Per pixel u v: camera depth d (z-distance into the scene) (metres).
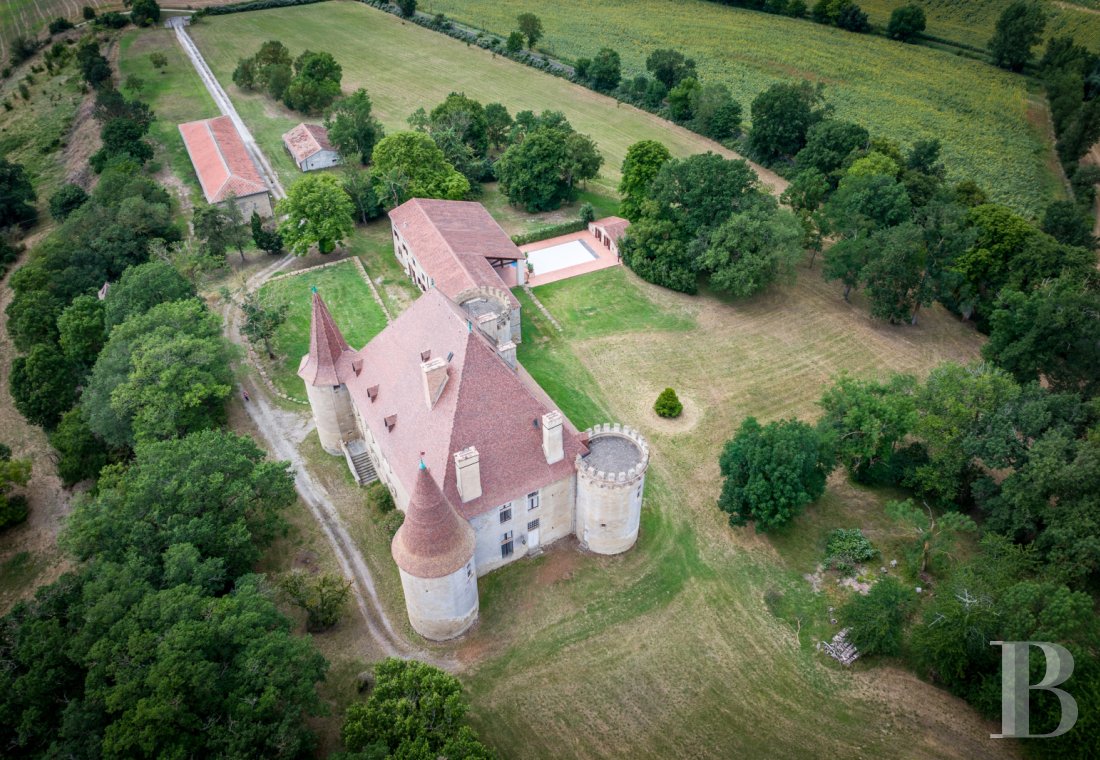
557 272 97.56
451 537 48.25
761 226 85.31
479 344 55.00
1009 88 152.88
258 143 131.62
